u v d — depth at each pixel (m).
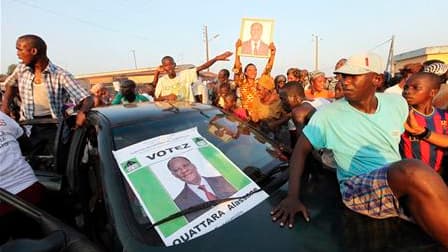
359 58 1.85
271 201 1.97
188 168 2.09
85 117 2.62
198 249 1.56
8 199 1.74
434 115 2.70
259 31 5.30
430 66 3.93
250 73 5.52
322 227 1.73
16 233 2.26
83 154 2.52
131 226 1.67
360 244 1.59
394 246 1.56
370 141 1.95
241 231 1.69
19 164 2.35
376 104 1.97
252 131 2.80
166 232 1.67
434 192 1.44
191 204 1.86
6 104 3.84
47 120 3.16
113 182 1.89
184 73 5.46
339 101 2.11
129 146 2.12
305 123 3.21
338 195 2.07
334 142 2.02
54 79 3.51
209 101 7.65
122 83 4.84
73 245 1.55
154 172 2.00
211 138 2.44
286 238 1.64
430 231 1.51
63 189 2.48
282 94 4.03
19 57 3.38
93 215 2.15
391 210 1.73
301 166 2.07
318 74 5.42
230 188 2.03
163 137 2.28
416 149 2.66
